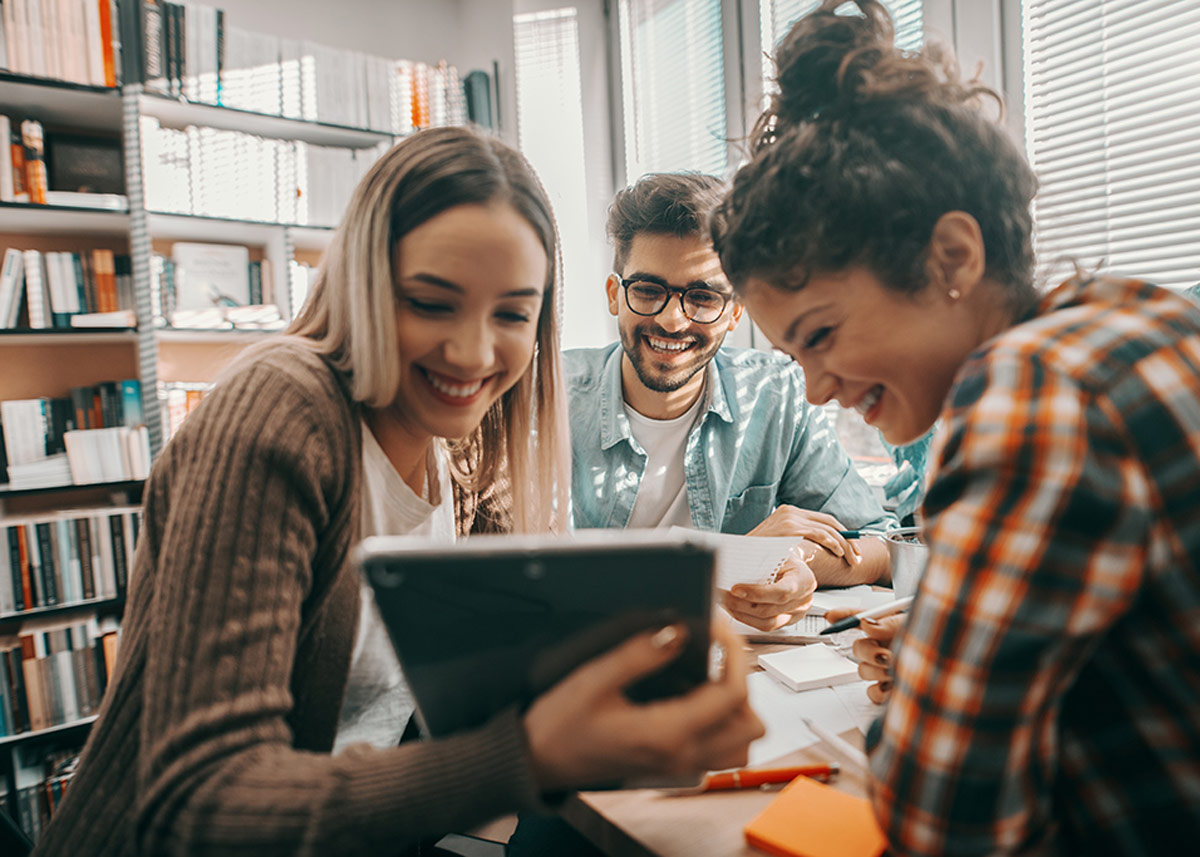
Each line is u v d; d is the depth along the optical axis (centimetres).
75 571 209
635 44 281
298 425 62
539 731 45
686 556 43
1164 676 44
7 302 209
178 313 230
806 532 126
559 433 97
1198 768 44
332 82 251
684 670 47
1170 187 140
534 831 99
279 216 243
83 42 205
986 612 42
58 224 218
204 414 62
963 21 171
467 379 72
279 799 46
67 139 216
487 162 69
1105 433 42
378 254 67
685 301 131
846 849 54
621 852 60
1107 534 41
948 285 55
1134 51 143
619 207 137
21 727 198
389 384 68
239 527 56
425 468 89
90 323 213
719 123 244
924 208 53
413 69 267
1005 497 43
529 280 71
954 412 47
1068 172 158
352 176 257
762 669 92
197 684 51
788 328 59
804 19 64
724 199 66
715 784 65
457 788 45
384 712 87
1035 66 162
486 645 47
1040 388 44
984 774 43
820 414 160
